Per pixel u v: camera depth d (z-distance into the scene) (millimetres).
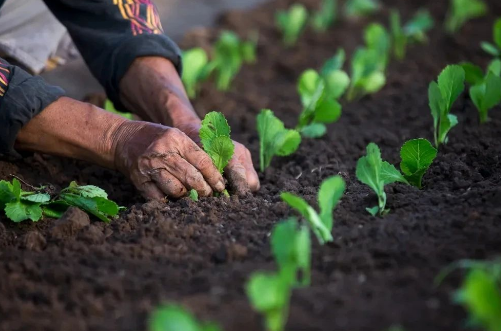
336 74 4246
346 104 4824
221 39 5281
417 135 4121
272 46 6066
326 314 2193
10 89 3143
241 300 2309
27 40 4105
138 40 3631
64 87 5012
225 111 4789
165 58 3682
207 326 2020
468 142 3787
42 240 2867
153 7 3770
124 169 3191
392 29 5945
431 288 2287
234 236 2844
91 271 2586
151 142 3119
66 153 3273
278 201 3203
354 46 6070
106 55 3658
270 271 2482
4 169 3521
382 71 5242
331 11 6426
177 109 3512
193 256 2695
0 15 4027
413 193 3125
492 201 2898
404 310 2182
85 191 3092
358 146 4078
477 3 6156
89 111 3242
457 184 3166
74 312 2342
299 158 3854
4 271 2596
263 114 3631
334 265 2486
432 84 3547
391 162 3736
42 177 3592
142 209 3059
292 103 4957
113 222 3033
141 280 2520
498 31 4402
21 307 2357
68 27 3711
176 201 3156
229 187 3262
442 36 6027
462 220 2721
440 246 2549
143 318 2258
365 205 3035
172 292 2422
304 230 2254
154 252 2738
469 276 2217
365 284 2352
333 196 2660
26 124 3213
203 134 3139
